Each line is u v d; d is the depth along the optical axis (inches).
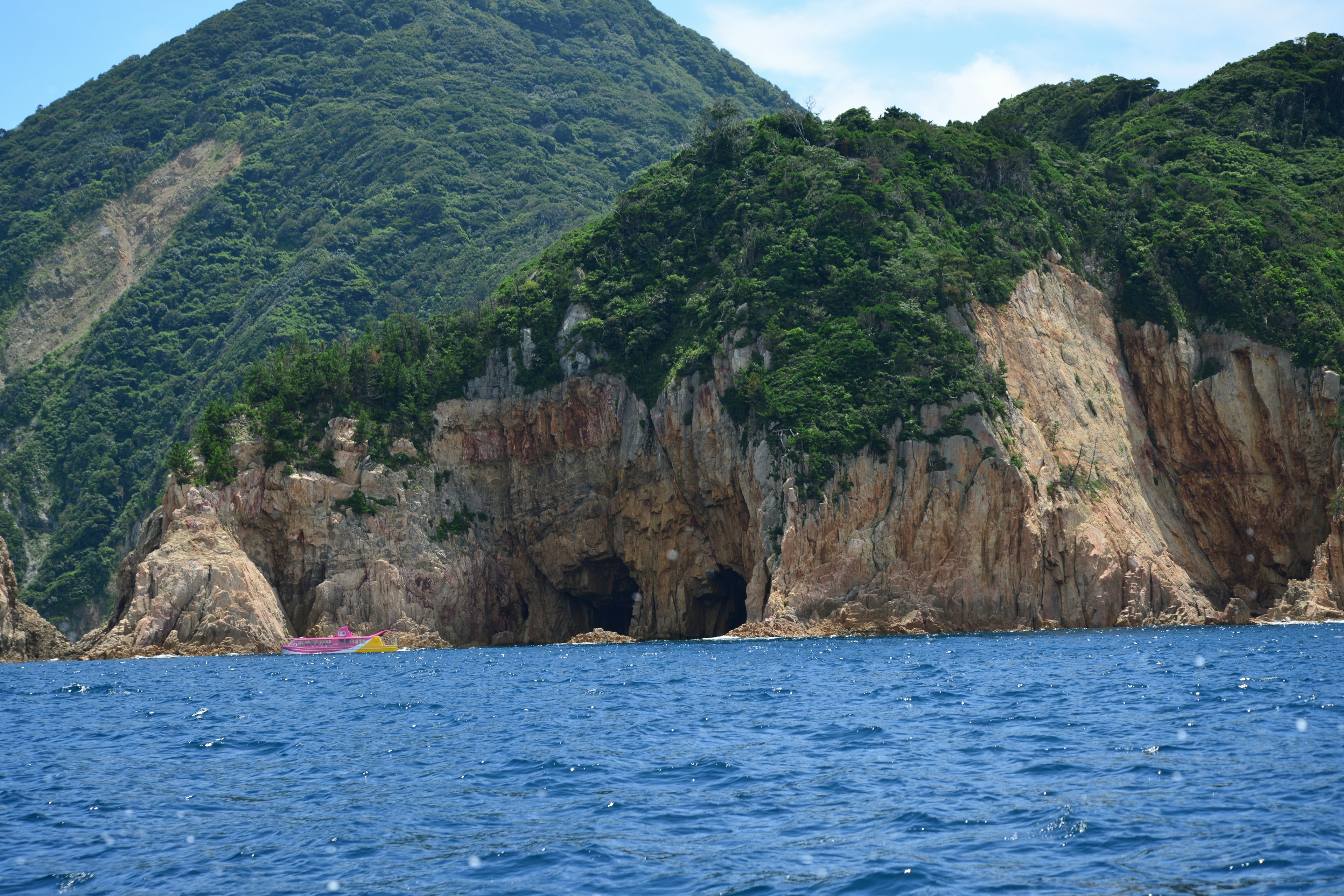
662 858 1211.2
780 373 5590.6
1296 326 5876.0
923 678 2950.3
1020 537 5182.1
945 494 5196.9
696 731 2057.1
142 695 3218.5
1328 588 5201.8
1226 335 5979.3
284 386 6250.0
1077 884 1085.1
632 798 1491.1
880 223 6048.2
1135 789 1435.8
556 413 6318.9
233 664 4707.2
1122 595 5246.1
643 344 6195.9
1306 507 5693.9
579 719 2288.4
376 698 2903.5
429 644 5807.1
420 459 6220.5
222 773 1779.0
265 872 1203.2
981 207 6328.7
